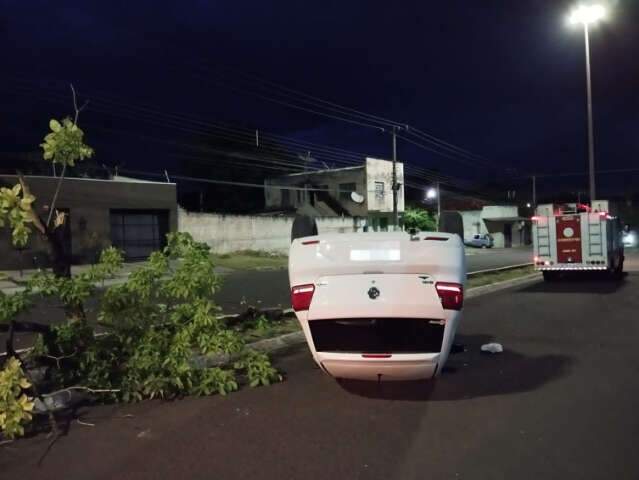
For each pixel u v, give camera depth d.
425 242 5.52
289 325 10.66
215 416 5.58
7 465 4.50
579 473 4.17
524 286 18.77
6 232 21.91
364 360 5.57
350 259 5.59
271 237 33.88
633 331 9.86
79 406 5.98
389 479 4.12
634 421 5.27
